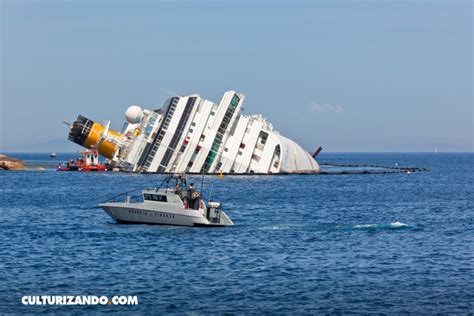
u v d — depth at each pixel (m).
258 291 84.88
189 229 130.50
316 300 81.06
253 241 119.56
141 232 126.81
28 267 98.00
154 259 103.50
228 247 113.44
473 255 108.69
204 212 135.38
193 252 108.75
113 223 140.75
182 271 95.69
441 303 79.94
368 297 82.44
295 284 88.50
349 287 87.12
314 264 100.81
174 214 131.38
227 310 77.19
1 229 137.50
